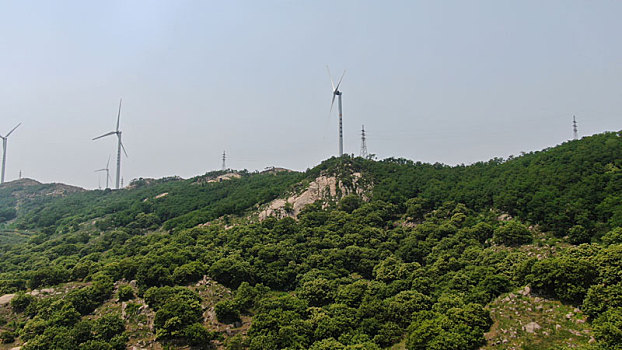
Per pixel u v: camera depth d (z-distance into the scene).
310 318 95.00
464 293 93.12
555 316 77.94
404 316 90.62
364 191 170.38
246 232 135.50
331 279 111.19
